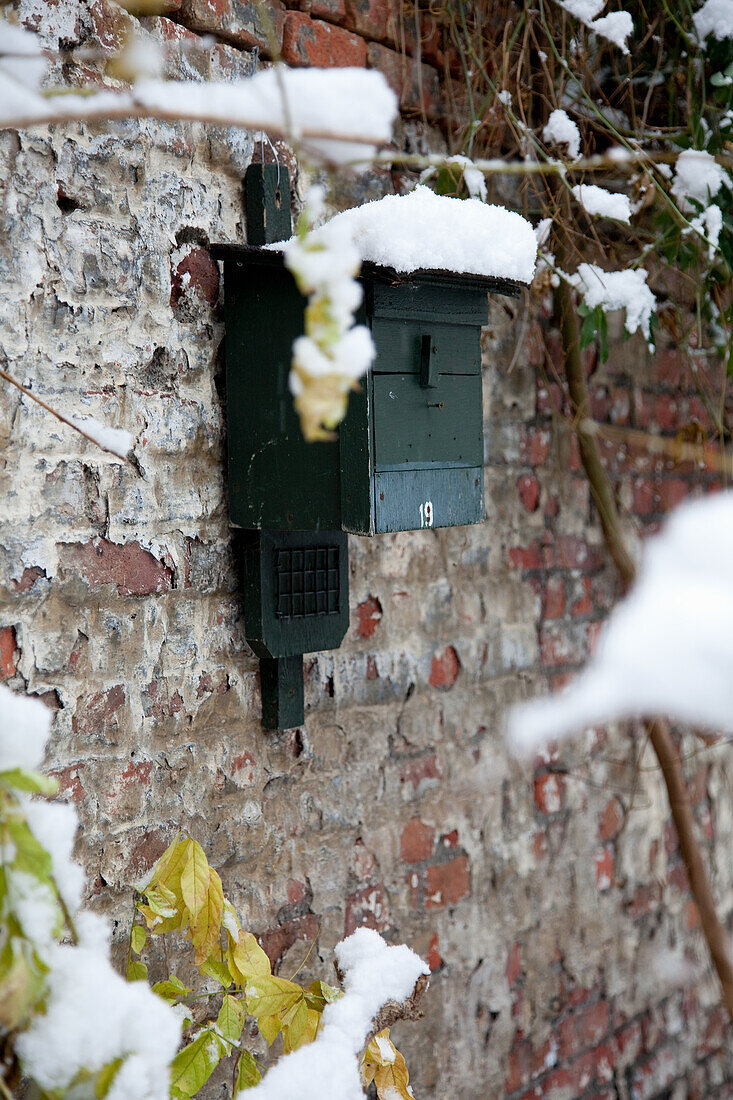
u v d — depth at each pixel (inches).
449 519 59.7
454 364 59.5
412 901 78.4
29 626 52.2
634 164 78.9
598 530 97.7
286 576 63.6
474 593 83.9
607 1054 99.7
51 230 52.5
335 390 29.7
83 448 54.3
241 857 64.9
